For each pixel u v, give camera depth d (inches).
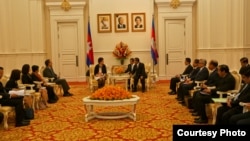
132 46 541.6
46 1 535.5
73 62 549.3
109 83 449.1
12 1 457.7
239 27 461.1
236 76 249.6
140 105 327.9
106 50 540.7
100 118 268.8
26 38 474.6
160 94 402.3
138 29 539.8
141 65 433.7
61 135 220.7
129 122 255.1
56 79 409.7
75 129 236.5
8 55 442.6
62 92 426.9
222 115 210.4
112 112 289.7
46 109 316.2
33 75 343.9
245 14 454.6
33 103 296.4
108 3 538.9
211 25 490.0
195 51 539.5
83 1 539.5
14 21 463.5
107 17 538.9
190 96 310.0
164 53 541.6
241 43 460.1
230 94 237.5
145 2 537.3
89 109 267.3
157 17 539.2
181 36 541.6
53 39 542.6
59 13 539.5
